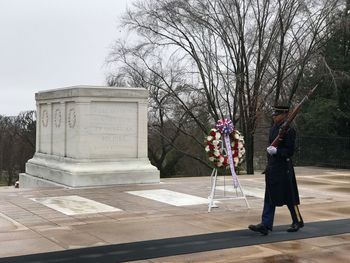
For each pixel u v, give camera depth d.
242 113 27.64
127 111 13.45
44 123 15.10
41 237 7.27
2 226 7.99
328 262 6.17
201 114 31.41
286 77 26.89
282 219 8.94
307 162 23.17
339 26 25.53
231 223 8.45
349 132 26.02
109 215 9.03
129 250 6.58
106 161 13.12
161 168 39.62
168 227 8.05
